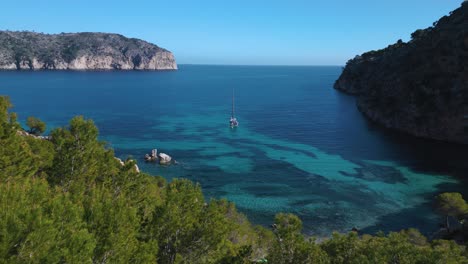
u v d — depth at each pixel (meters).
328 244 27.77
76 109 157.75
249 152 93.06
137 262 18.06
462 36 111.75
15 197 15.30
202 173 76.12
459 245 40.81
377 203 61.66
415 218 56.25
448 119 103.81
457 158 88.56
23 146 26.81
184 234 23.03
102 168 31.19
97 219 17.31
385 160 86.75
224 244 24.36
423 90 112.75
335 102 196.00
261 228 39.09
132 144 99.31
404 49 157.38
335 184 70.38
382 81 147.00
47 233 13.38
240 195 64.56
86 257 14.13
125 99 199.50
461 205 48.12
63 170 29.09
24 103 170.50
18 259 12.57
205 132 117.00
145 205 27.03
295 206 60.16
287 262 22.69
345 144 102.31
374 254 24.58
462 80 104.31
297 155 90.69
